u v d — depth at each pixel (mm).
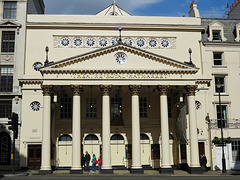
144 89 37844
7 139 36500
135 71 33250
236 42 40875
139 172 31281
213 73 39781
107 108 32469
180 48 40281
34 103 37062
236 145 37250
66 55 38969
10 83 37781
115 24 39688
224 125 39125
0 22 38312
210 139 36969
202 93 38750
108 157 31500
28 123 36531
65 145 37562
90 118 38156
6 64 37938
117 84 32969
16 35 38531
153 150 38188
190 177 26375
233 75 40312
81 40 39438
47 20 39625
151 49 39906
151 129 38594
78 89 32656
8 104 37219
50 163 33562
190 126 33219
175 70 33656
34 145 36406
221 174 30609
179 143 37125
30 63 38500
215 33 41812
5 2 39344
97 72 33031
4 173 30047
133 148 31922
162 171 31484
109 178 24938
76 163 31266
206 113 38344
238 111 39594
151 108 38938
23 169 35625
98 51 33344
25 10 39156
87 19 40062
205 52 40250
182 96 36469
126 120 38438
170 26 40250
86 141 37875
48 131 31891
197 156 32469
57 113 37844
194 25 40781
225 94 39625
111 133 38062
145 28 40094
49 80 32625
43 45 38969
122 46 33688
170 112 39125
